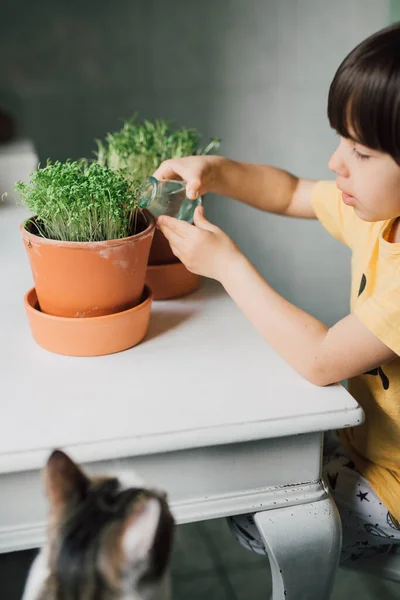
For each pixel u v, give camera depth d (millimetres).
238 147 2363
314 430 689
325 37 2305
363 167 759
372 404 934
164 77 2209
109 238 782
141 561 370
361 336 744
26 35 2055
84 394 720
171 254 956
